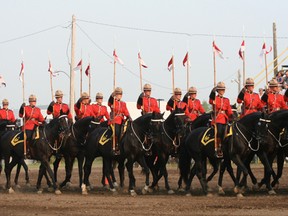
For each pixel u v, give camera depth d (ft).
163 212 92.73
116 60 130.31
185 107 124.57
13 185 144.15
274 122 111.86
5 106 139.23
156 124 115.03
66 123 120.88
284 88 134.00
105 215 91.09
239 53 131.03
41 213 94.38
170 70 130.82
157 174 126.21
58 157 130.41
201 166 114.83
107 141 120.37
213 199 107.55
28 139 123.54
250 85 117.29
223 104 111.75
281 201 102.42
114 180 131.64
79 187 135.23
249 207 96.02
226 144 110.63
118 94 120.37
